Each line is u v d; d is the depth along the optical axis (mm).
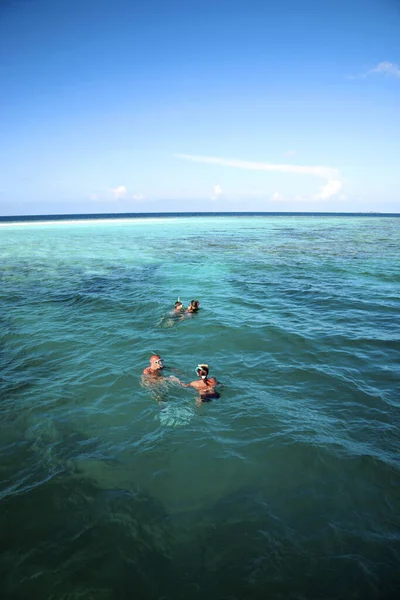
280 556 4273
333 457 5973
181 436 6590
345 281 19875
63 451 6188
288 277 21047
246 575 4055
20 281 20141
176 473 5656
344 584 3938
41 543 4477
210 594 3861
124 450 6215
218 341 11234
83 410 7461
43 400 7836
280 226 74438
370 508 4973
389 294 16984
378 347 10633
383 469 5688
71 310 14648
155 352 10445
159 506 5027
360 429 6738
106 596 3855
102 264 25844
